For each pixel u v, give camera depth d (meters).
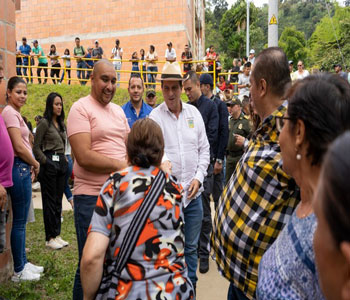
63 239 5.38
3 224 3.27
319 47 20.97
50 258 4.57
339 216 0.63
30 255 4.67
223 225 2.11
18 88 3.82
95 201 2.89
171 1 18.39
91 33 19.61
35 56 15.41
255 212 1.96
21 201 3.77
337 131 1.17
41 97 14.08
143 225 1.88
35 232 5.78
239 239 2.00
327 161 0.65
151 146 2.03
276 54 2.02
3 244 3.28
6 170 3.50
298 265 1.17
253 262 1.98
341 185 0.61
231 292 2.20
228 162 6.29
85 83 15.63
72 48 19.97
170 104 3.43
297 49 43.69
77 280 2.89
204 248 4.42
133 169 2.02
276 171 1.89
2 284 3.76
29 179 3.86
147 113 4.88
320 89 1.22
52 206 4.98
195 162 3.46
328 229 0.68
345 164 0.61
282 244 1.30
